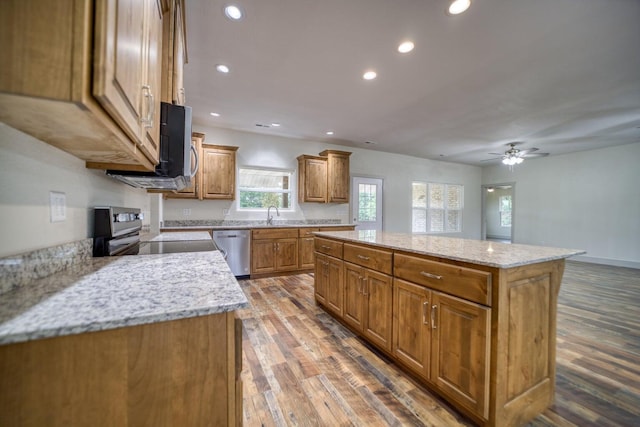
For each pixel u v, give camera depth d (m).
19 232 0.84
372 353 2.10
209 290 0.84
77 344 0.61
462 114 3.78
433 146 5.66
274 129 4.59
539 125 4.22
